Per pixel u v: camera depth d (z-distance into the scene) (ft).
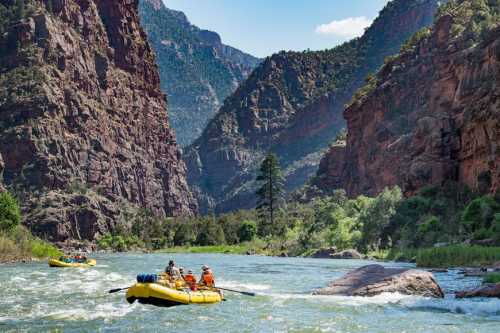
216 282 148.66
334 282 115.96
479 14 566.36
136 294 95.91
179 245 603.67
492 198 270.05
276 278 163.12
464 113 348.18
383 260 271.49
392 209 328.49
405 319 83.25
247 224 533.14
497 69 315.37
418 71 613.52
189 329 77.66
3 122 641.40
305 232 383.04
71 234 589.32
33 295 114.52
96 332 75.87
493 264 176.76
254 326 79.25
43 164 623.77
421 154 384.06
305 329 76.89
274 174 531.91
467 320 82.12
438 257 192.85
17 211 332.39
